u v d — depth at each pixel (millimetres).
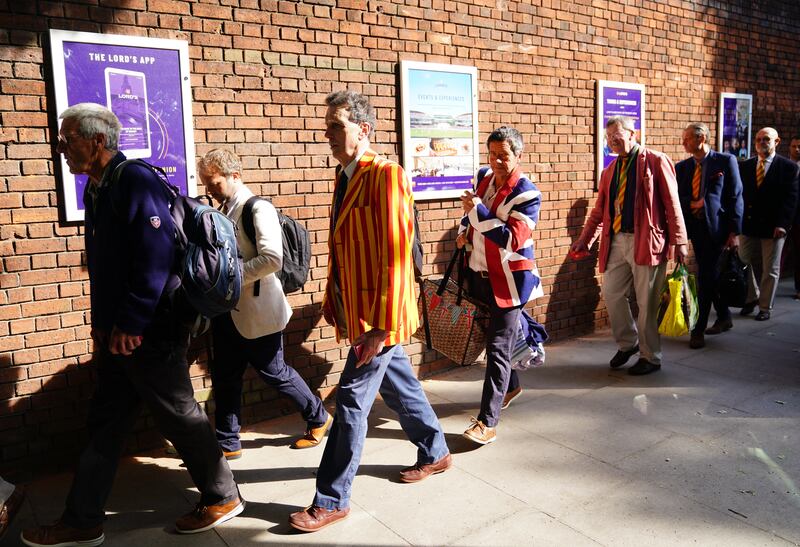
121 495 3521
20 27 3465
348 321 3145
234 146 4207
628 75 6543
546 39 5801
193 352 4199
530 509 3252
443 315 4191
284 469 3795
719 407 4516
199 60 4039
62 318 3715
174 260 2877
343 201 3135
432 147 5098
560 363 5594
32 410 3676
